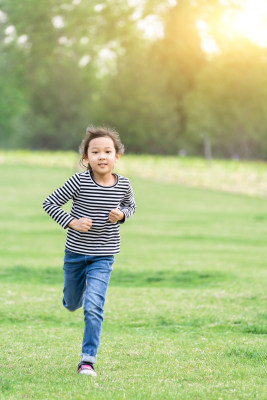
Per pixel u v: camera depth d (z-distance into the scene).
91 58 94.06
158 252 16.20
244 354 6.37
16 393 4.95
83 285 5.98
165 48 80.06
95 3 87.00
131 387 5.12
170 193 35.38
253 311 8.79
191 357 6.25
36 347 6.67
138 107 80.50
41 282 11.58
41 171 45.50
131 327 7.98
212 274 12.27
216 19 78.69
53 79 89.75
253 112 72.94
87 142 5.78
